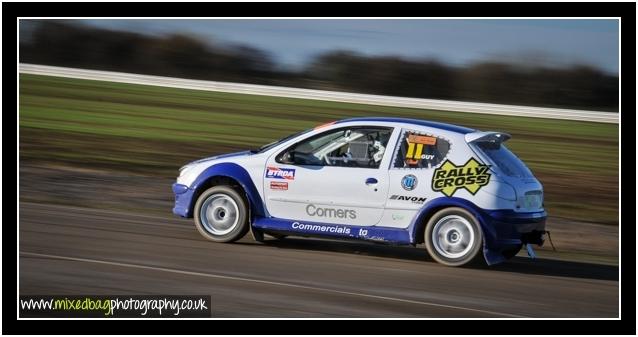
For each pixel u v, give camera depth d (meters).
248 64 52.66
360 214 12.16
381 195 12.06
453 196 11.77
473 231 11.66
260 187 12.61
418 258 12.57
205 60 52.03
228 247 12.46
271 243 13.12
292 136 12.86
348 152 12.41
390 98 38.66
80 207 16.02
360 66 50.84
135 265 10.84
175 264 11.02
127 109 32.44
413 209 11.93
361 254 12.66
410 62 50.59
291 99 37.47
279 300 9.45
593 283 11.55
